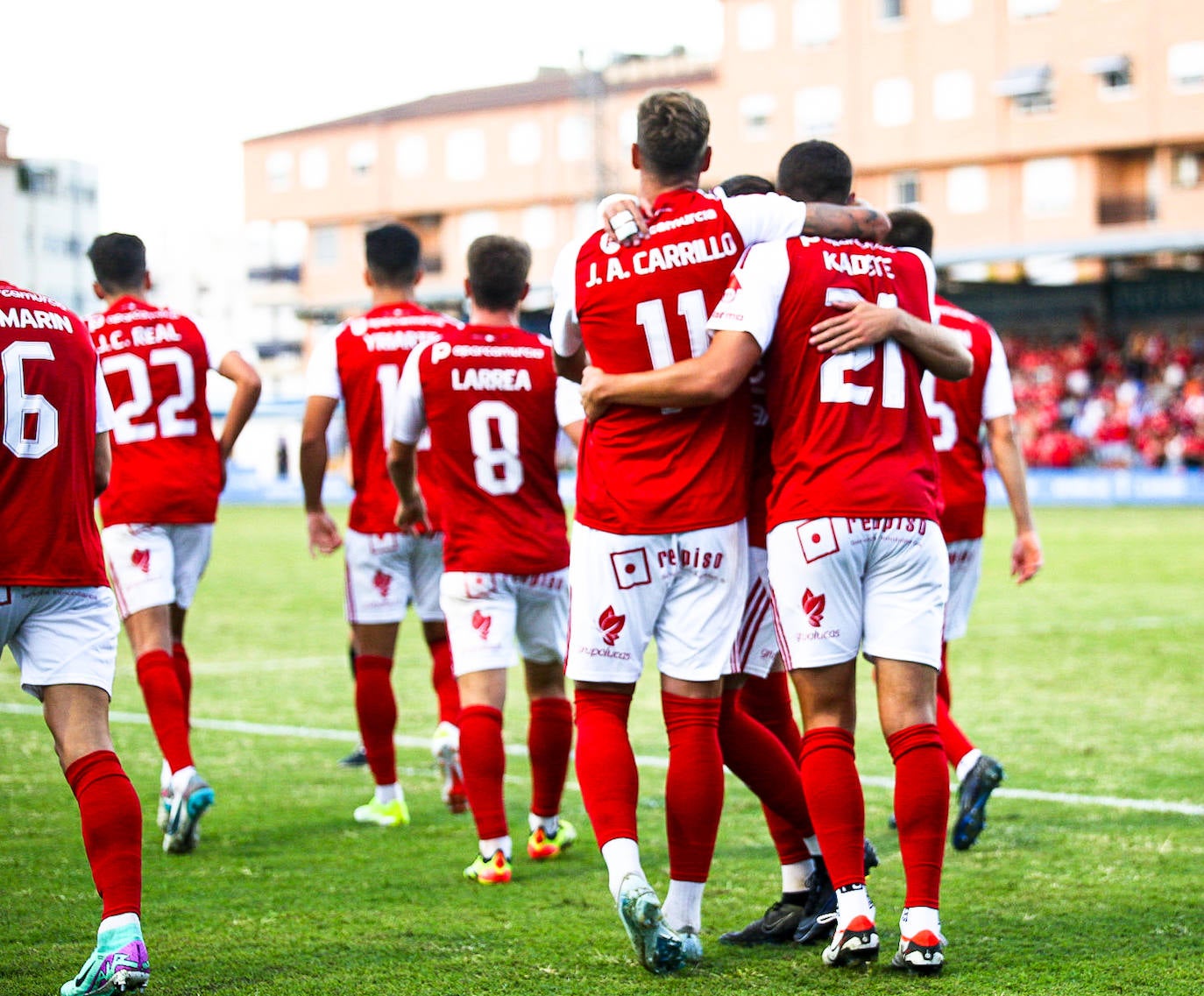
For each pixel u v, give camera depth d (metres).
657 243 11.38
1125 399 111.12
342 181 182.00
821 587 10.94
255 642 34.94
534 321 136.50
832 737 10.99
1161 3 129.88
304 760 20.64
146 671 15.98
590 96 153.62
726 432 11.41
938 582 11.12
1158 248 110.69
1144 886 13.21
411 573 17.34
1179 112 129.88
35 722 23.80
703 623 11.34
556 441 15.06
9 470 10.40
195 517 16.77
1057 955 11.08
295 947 11.59
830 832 10.80
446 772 17.12
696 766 11.24
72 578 10.60
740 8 151.62
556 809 15.06
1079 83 134.25
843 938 10.64
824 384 11.01
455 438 14.59
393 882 13.88
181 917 12.57
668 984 10.52
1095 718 23.09
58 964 11.16
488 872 13.85
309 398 16.95
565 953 11.36
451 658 17.08
